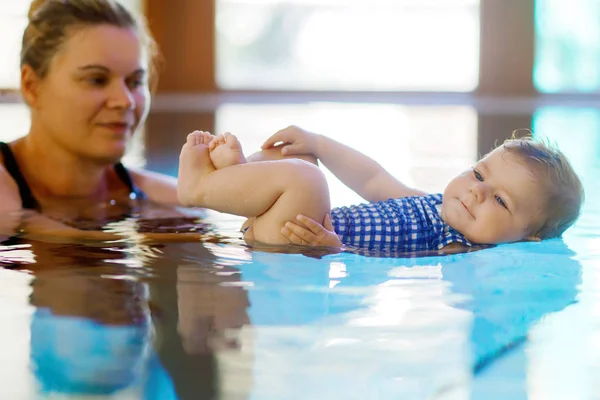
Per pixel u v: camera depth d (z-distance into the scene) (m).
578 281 1.34
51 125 2.15
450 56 10.48
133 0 10.16
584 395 0.83
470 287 1.28
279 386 0.84
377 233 1.77
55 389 0.82
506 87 10.28
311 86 10.66
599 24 10.08
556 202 1.80
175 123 5.75
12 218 1.93
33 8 2.23
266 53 10.88
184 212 2.14
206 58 10.42
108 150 2.17
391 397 0.82
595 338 1.01
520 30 10.18
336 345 0.97
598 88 10.19
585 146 4.10
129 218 2.02
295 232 1.61
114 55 2.12
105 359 0.91
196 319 1.06
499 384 0.86
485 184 1.80
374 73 10.70
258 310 1.12
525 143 1.92
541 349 0.97
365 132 5.01
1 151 2.21
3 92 7.66
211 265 1.42
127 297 1.18
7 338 0.98
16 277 1.31
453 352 0.95
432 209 1.86
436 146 4.18
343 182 2.12
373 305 1.15
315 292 1.22
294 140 2.07
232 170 1.67
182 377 0.86
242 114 6.80
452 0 10.38
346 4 10.61
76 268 1.38
